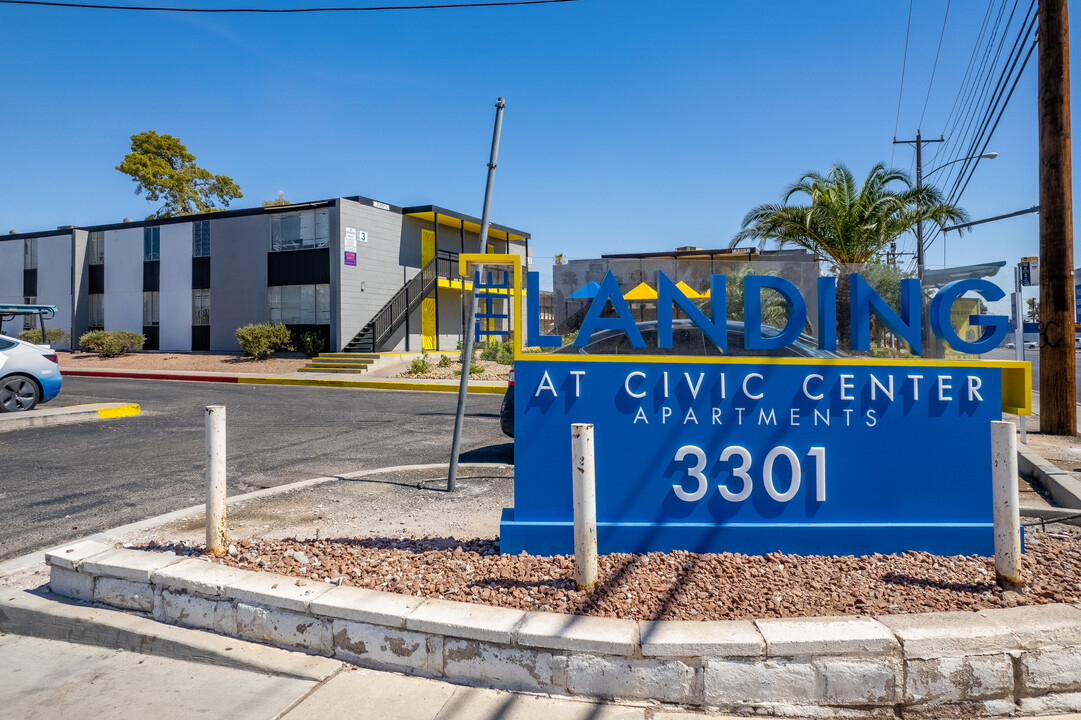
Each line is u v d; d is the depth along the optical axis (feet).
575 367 14.03
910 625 9.95
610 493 14.01
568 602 11.16
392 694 9.93
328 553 13.83
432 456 26.94
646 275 15.08
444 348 99.45
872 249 65.51
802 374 13.98
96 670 11.06
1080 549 13.80
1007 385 14.57
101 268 103.19
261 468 24.59
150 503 19.83
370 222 87.10
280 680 10.43
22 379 36.91
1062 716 9.58
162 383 65.46
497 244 110.11
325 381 64.80
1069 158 30.76
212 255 92.99
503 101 19.56
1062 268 30.83
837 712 9.52
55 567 13.17
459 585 11.94
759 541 13.69
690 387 13.97
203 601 11.76
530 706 9.61
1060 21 30.68
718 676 9.55
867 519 13.94
